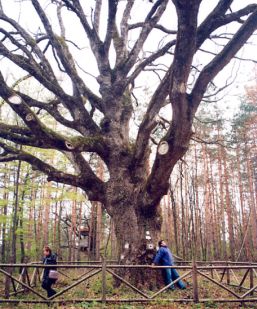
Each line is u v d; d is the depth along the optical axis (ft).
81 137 34.96
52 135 32.04
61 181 36.35
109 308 25.21
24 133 34.58
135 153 35.63
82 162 36.73
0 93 30.14
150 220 34.37
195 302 27.22
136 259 32.91
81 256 103.35
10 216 61.67
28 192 66.90
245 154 88.63
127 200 35.06
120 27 44.70
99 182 36.58
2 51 38.17
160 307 25.70
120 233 34.37
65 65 40.16
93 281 38.91
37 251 79.77
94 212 96.84
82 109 38.81
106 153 36.68
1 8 42.65
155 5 38.52
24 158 36.50
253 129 85.87
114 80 40.81
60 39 43.80
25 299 28.45
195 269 27.94
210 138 85.46
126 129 39.32
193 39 24.31
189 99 27.76
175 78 26.37
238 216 108.37
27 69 38.58
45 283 30.04
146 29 39.58
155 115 33.68
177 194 112.16
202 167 96.17
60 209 92.12
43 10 39.55
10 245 80.84
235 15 29.50
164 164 29.94
